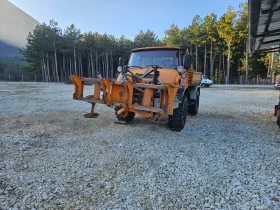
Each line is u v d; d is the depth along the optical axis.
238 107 8.38
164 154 3.31
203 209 1.98
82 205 2.03
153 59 5.14
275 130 4.83
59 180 2.48
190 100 6.20
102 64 48.62
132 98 4.09
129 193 2.24
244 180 2.52
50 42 39.50
